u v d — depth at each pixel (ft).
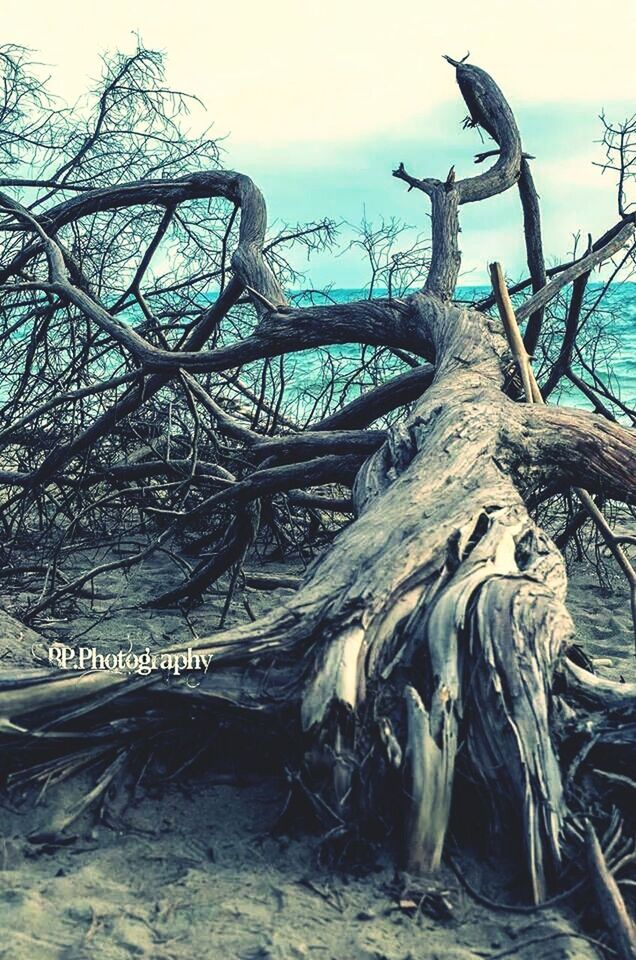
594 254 21.04
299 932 8.69
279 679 10.89
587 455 15.62
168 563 23.93
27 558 24.18
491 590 11.31
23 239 27.66
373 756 10.18
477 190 23.45
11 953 8.28
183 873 9.61
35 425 25.43
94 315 21.99
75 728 10.87
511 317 17.62
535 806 9.69
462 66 25.16
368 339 20.86
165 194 26.78
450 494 13.17
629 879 9.36
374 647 11.02
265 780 11.19
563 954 8.39
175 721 11.12
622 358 52.13
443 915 9.04
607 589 22.20
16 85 26.13
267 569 23.89
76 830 10.27
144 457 24.97
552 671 10.95
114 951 8.39
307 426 23.35
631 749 10.41
